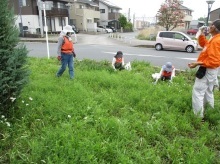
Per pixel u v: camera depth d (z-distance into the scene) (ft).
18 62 12.33
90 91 17.12
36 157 9.24
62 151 9.52
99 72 23.04
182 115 14.10
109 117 13.07
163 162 9.96
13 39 12.17
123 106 15.11
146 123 12.66
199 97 13.84
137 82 19.88
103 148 9.79
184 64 36.40
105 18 193.06
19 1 99.45
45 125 12.06
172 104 15.52
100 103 15.29
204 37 14.82
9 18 12.02
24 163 9.32
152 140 11.39
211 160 9.85
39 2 33.24
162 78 21.76
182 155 10.19
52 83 18.56
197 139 11.47
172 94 17.20
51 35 101.45
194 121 13.26
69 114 12.96
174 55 48.01
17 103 13.55
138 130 12.03
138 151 10.28
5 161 9.56
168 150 10.35
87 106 14.01
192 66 13.48
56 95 15.65
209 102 14.82
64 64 20.62
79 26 148.25
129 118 13.10
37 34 88.17
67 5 127.34
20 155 9.62
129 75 22.48
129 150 10.27
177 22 102.42
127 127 11.96
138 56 44.01
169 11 101.04
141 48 63.31
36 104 14.11
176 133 12.11
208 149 10.56
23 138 10.66
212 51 12.78
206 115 14.06
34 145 9.80
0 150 9.99
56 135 10.44
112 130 11.44
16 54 12.12
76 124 11.78
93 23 156.76
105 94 16.60
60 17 122.21
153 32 111.04
